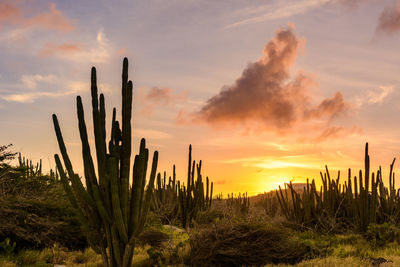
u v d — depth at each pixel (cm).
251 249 1095
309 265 1015
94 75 838
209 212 2064
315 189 1936
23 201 1407
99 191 816
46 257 1152
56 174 2023
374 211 1672
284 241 1152
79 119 837
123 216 802
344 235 1700
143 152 827
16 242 1302
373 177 1705
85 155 829
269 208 2589
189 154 2189
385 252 1217
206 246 1079
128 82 826
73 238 1361
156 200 2262
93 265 1084
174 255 1115
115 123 848
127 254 805
